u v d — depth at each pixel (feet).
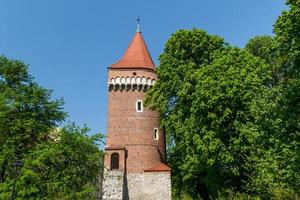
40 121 108.06
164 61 130.62
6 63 110.42
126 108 160.15
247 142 101.30
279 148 77.41
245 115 103.76
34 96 105.29
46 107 108.88
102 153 102.42
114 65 167.84
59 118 111.65
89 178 97.55
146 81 163.43
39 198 86.07
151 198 145.69
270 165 78.79
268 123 81.66
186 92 117.70
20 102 100.17
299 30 83.15
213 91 106.52
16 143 96.37
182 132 115.44
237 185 110.63
